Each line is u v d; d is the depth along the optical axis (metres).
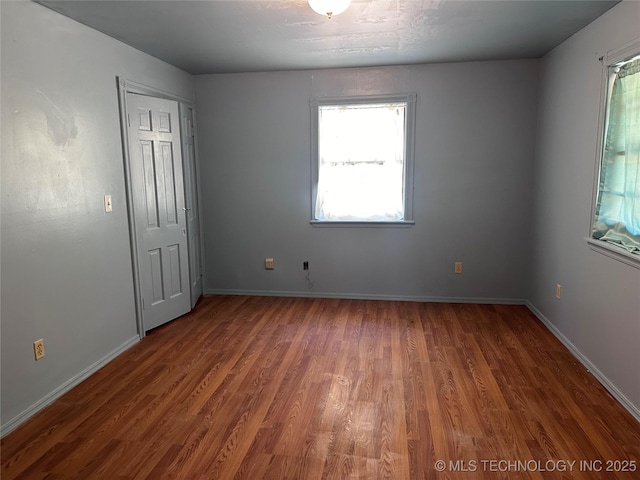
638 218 2.37
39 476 1.97
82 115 2.86
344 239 4.55
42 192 2.53
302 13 2.70
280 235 4.65
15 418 2.35
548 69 3.74
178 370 3.01
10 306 2.32
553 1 2.53
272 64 4.05
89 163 2.93
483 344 3.39
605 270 2.71
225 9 2.62
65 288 2.72
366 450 2.14
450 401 2.57
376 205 4.45
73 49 2.77
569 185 3.28
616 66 2.66
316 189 4.50
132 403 2.59
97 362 3.04
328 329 3.75
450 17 2.81
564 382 2.78
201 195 4.69
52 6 2.52
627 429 2.27
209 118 4.54
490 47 3.57
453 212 4.33
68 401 2.61
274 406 2.54
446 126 4.20
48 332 2.58
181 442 2.21
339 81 4.27
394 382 2.81
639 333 2.33
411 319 3.97
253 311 4.25
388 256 4.51
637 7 2.36
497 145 4.16
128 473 1.99
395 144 4.32
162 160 3.77
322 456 2.10
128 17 2.74
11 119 2.31
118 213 3.26
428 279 4.48
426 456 2.09
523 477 1.94
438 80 4.14
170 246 3.92
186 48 3.46
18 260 2.37
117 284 3.27
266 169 4.55
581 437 2.21
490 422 2.35
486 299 4.42
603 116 2.75
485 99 4.11
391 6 2.61
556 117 3.55
